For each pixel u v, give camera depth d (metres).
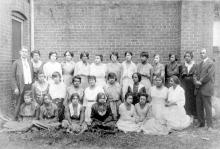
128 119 6.98
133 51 9.94
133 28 9.90
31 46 9.98
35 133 6.40
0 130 6.65
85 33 10.01
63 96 7.48
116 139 6.15
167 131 6.71
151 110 7.14
